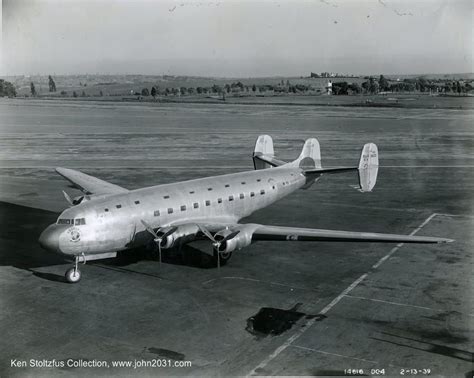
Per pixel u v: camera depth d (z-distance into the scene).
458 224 27.06
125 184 38.06
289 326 15.05
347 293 17.64
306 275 19.53
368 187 28.23
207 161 49.91
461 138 68.38
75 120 96.94
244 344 13.91
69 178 28.95
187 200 21.55
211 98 176.38
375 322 15.24
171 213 20.88
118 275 19.50
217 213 22.75
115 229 19.16
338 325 15.05
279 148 58.53
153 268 20.31
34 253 22.14
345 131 76.50
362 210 30.48
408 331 14.59
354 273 19.73
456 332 14.48
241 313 16.00
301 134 73.12
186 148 59.94
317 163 30.34
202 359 13.09
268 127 83.50
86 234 18.39
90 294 17.58
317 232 19.64
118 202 19.75
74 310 16.20
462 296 17.25
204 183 23.09
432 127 80.38
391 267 20.42
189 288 18.17
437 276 19.28
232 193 23.41
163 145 62.72
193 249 22.81
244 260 21.39
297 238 19.38
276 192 25.89
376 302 16.80
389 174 42.84
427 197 33.97
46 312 16.05
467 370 12.38
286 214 29.56
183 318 15.62
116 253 20.62
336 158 51.28
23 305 16.58
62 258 21.50
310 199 33.72
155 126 85.69
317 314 15.87
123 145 62.50
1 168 44.69
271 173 26.25
